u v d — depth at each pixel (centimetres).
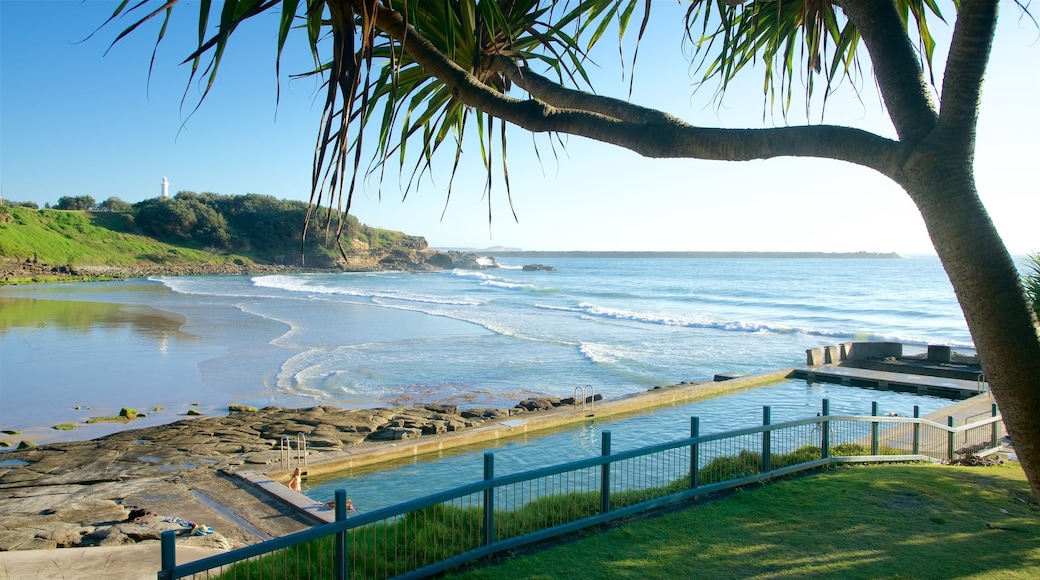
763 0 335
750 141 231
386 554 495
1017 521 593
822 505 647
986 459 969
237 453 1296
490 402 1986
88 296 6312
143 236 13225
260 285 8688
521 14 299
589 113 246
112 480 1100
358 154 227
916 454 941
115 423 1669
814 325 4378
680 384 2130
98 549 697
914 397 2011
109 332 3500
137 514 889
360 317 4478
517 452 1388
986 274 205
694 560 514
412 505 483
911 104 223
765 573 487
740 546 543
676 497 664
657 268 16925
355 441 1402
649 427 1614
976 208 207
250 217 14738
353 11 222
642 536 571
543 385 2259
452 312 4931
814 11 340
